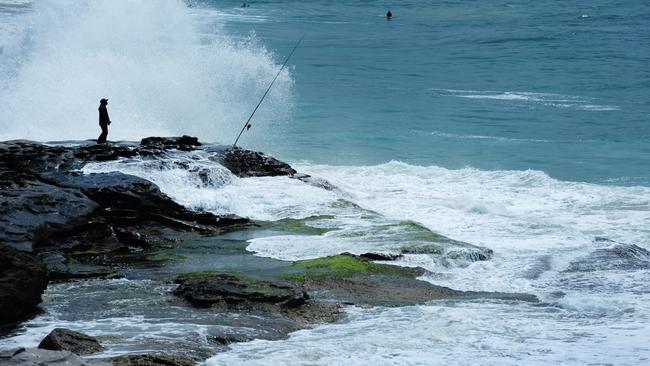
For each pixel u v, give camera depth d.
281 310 22.84
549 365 18.77
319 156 47.34
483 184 40.72
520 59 94.75
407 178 41.88
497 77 80.69
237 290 23.48
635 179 42.91
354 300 24.14
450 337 20.73
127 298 23.52
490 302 24.25
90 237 28.70
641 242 31.38
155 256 28.12
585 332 21.30
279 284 24.03
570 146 51.03
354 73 81.50
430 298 24.59
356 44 108.38
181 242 29.88
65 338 18.88
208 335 20.28
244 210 33.56
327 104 63.44
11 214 27.78
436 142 51.62
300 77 77.06
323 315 22.75
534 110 63.16
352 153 48.31
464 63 91.31
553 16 156.75
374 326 21.70
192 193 33.91
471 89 73.06
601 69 86.56
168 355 18.44
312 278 25.77
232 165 38.06
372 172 42.97
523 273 27.00
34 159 34.00
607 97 69.75
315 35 117.38
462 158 47.66
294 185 37.28
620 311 23.20
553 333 21.19
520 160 47.38
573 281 26.38
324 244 29.33
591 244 30.25
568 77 80.81
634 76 81.50
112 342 19.56
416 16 159.25
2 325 21.02
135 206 31.31
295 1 193.75
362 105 63.69
